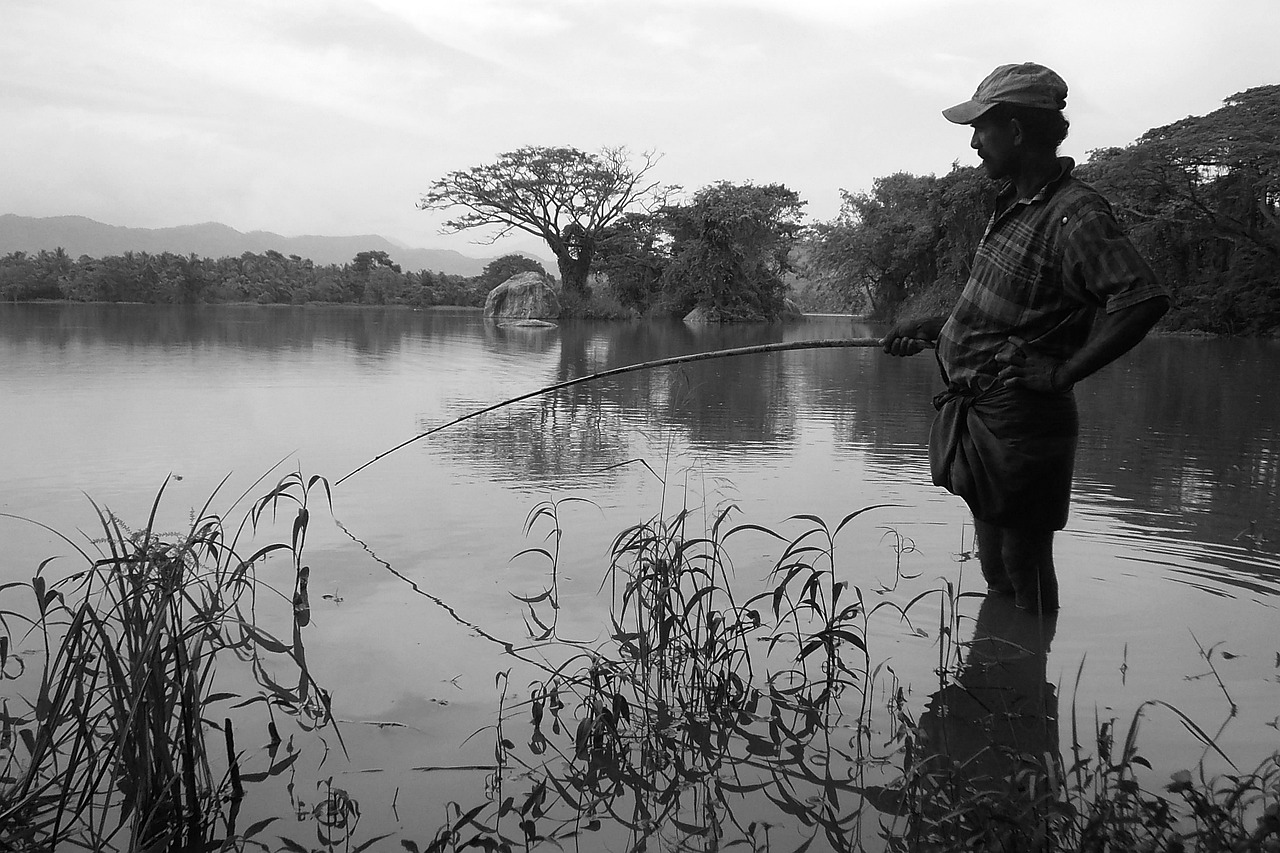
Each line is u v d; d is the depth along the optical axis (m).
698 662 2.99
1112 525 4.71
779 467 6.29
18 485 5.25
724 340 24.83
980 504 3.48
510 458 6.51
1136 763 2.24
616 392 11.11
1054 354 3.30
